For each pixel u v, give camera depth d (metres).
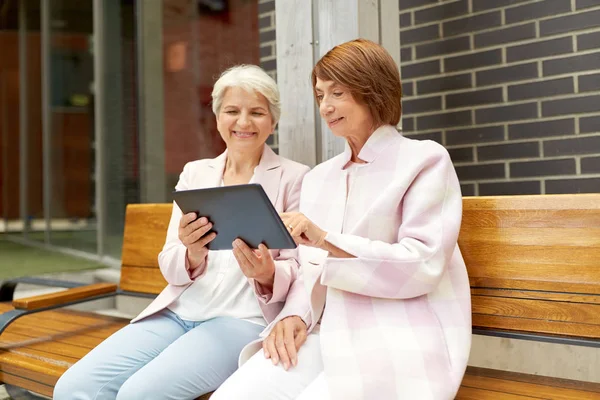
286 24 2.79
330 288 1.83
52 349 2.49
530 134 3.22
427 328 1.70
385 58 1.89
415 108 3.61
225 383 1.74
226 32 4.60
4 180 11.84
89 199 7.00
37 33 9.30
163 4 5.30
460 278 1.83
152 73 5.48
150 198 5.54
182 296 2.24
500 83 3.31
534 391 1.77
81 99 7.35
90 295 2.83
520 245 2.00
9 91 12.20
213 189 1.69
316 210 2.01
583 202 1.90
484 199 2.07
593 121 3.02
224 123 2.20
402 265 1.68
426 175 1.78
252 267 1.90
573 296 1.88
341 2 2.62
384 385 1.61
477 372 1.98
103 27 6.07
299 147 2.76
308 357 1.79
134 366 2.05
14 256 7.41
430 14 3.54
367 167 1.92
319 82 1.92
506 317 2.00
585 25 3.04
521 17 3.23
